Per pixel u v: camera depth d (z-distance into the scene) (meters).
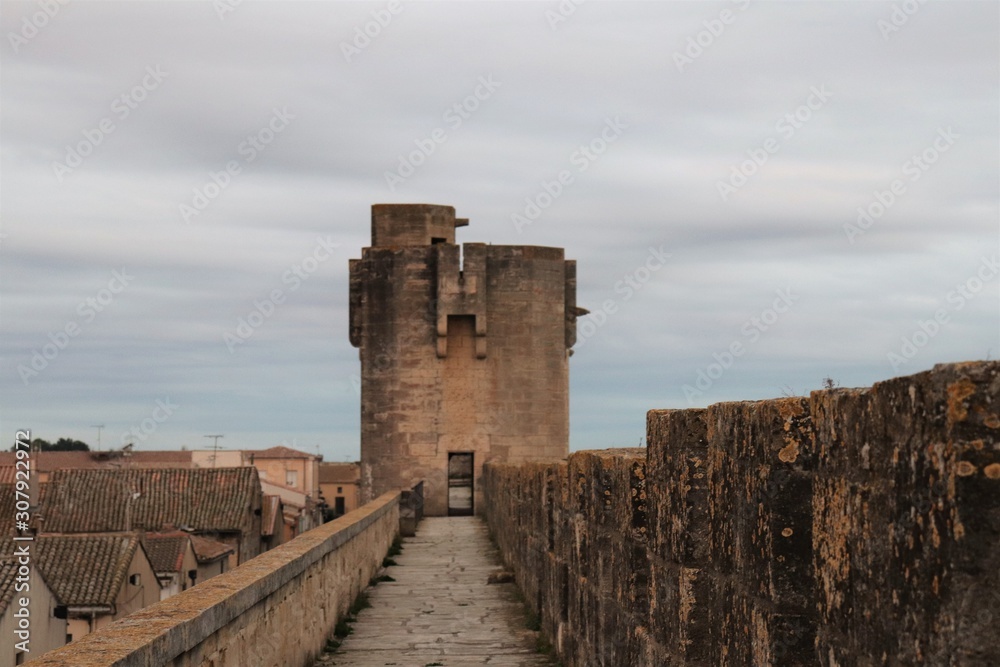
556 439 44.72
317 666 13.14
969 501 3.06
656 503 7.28
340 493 130.88
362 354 44.47
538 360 44.47
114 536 46.72
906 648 3.45
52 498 70.75
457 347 44.09
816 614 4.56
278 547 12.87
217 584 8.91
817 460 4.39
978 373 3.09
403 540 31.12
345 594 16.72
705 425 6.39
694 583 6.32
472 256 43.84
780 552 4.82
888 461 3.62
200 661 7.38
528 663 13.23
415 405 43.91
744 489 5.34
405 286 44.09
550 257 44.88
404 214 45.47
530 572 17.25
